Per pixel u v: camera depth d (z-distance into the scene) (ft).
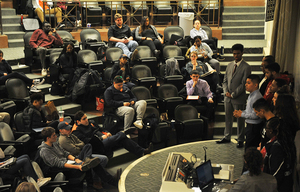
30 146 18.37
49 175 16.85
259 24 38.19
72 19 37.83
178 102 23.70
